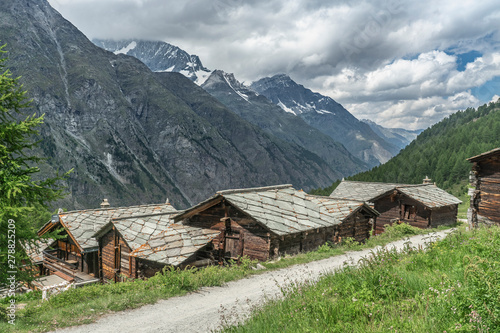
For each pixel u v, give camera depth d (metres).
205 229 19.89
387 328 5.76
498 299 5.22
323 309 6.98
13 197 10.55
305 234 19.11
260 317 7.79
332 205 24.91
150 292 11.64
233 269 14.83
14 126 10.74
